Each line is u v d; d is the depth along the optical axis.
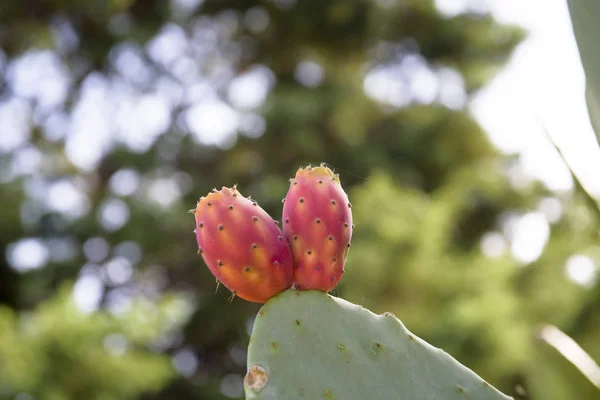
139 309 6.84
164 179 11.77
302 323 1.28
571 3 1.31
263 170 11.23
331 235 1.33
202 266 11.02
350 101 11.68
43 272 10.65
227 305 10.53
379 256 6.11
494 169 10.84
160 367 6.91
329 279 1.34
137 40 11.98
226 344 11.02
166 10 12.33
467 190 10.01
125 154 11.72
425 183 11.57
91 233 11.00
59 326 6.26
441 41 12.86
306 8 12.38
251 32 12.87
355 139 11.32
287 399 1.23
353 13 12.37
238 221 1.30
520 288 6.96
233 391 11.40
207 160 11.84
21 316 7.02
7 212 9.98
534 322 6.63
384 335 1.31
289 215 1.36
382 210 6.47
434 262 6.19
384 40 12.95
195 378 11.07
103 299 11.34
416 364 1.29
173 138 11.87
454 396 1.28
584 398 2.40
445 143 11.76
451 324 5.71
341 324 1.30
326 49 12.73
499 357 5.59
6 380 5.97
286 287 1.33
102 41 12.01
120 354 6.59
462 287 6.10
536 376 2.51
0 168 10.22
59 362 6.23
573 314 6.84
